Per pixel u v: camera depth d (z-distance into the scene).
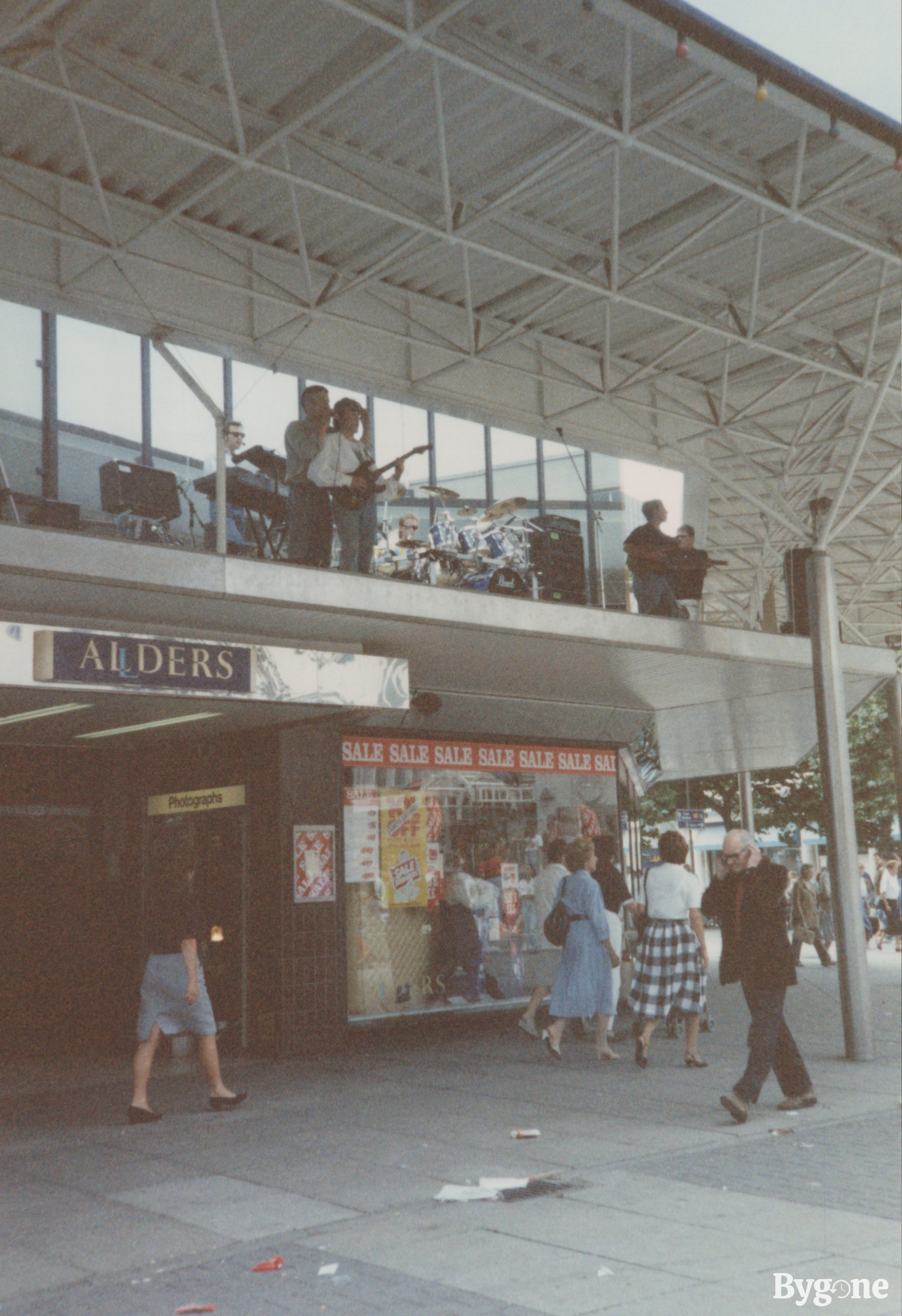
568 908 10.62
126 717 10.32
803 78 8.85
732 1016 13.53
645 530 13.68
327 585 9.34
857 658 13.56
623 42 9.20
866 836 33.84
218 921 11.79
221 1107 8.70
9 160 10.84
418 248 12.61
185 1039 11.61
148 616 9.13
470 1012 13.34
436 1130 7.78
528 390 15.38
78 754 12.60
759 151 10.89
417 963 13.01
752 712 15.88
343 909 11.75
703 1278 4.80
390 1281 4.84
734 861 8.18
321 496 11.02
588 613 11.15
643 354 16.11
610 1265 4.99
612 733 15.43
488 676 12.78
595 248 12.58
